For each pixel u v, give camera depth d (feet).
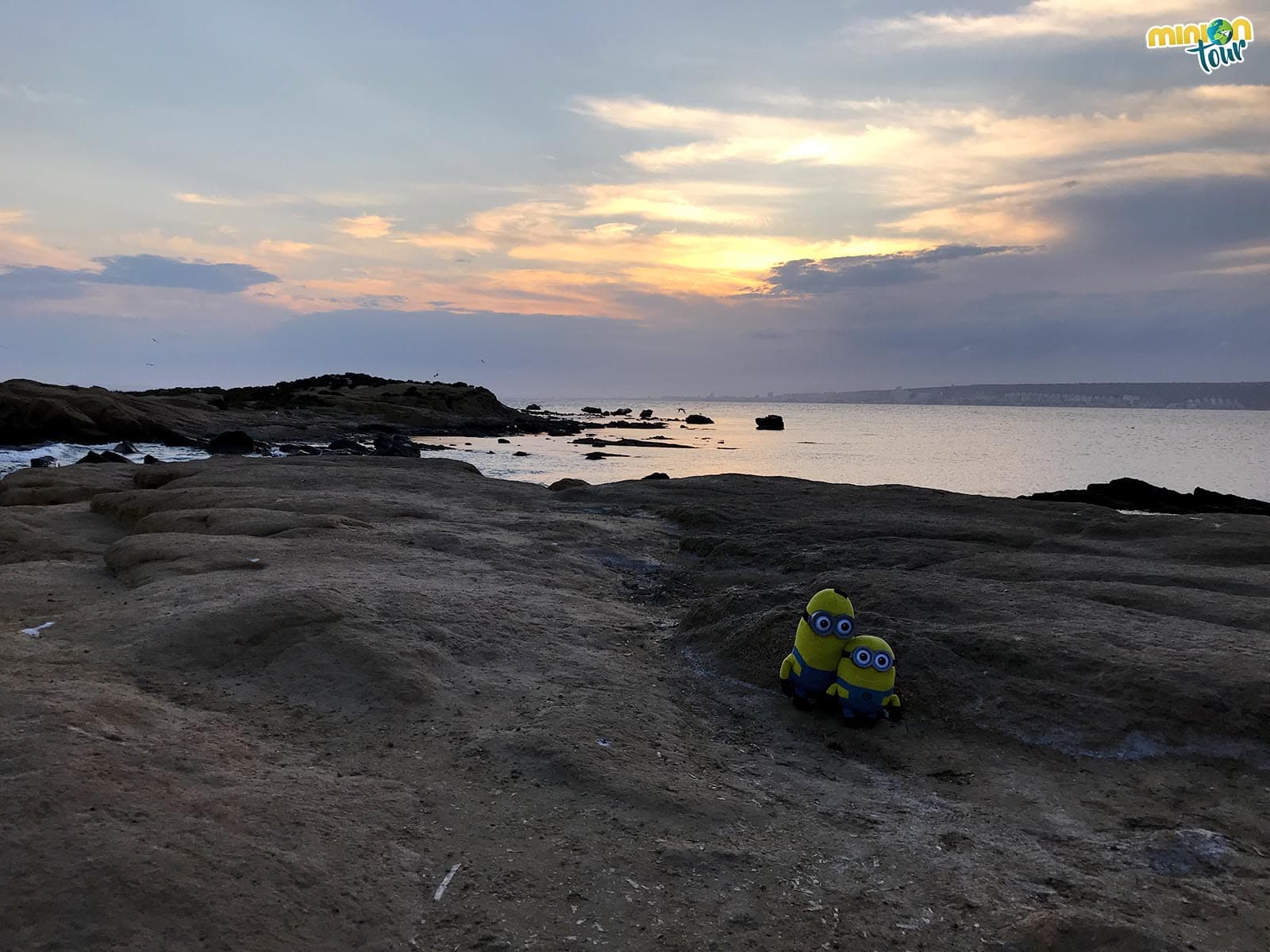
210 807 12.86
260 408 185.37
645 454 158.71
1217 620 25.39
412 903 11.72
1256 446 208.44
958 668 21.66
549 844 13.60
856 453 172.45
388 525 39.81
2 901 10.05
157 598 25.02
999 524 41.93
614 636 26.25
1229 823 15.76
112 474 60.39
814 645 20.54
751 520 44.04
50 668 19.27
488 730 17.80
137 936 9.91
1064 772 18.01
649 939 11.38
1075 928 11.73
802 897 12.60
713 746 18.78
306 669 20.26
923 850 14.39
